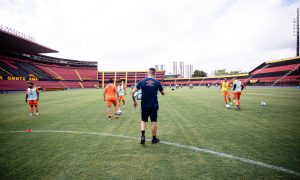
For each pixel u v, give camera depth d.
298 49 58.41
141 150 4.17
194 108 10.86
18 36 42.47
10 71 47.25
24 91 46.66
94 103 15.24
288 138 4.82
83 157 3.83
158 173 3.10
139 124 6.97
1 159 3.80
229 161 3.51
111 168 3.32
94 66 93.06
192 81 96.25
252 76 64.62
